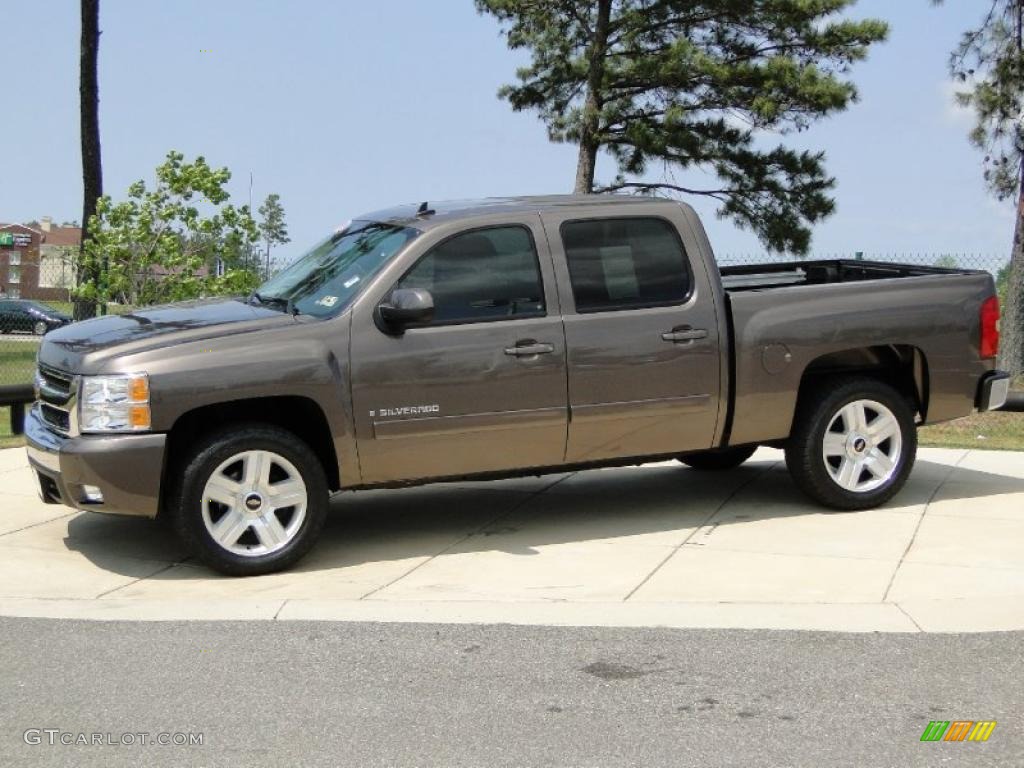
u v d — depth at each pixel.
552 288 7.36
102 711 4.85
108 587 6.66
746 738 4.55
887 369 8.34
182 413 6.64
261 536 6.85
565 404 7.34
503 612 6.07
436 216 7.37
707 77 24.61
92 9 15.48
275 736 4.59
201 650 5.56
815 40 24.70
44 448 6.93
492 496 8.83
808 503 8.41
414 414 7.06
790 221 25.08
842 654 5.45
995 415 14.61
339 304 7.07
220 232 14.02
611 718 4.75
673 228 7.69
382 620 5.96
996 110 17.83
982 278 8.30
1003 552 7.07
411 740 4.55
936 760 4.36
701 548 7.29
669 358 7.54
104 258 13.80
